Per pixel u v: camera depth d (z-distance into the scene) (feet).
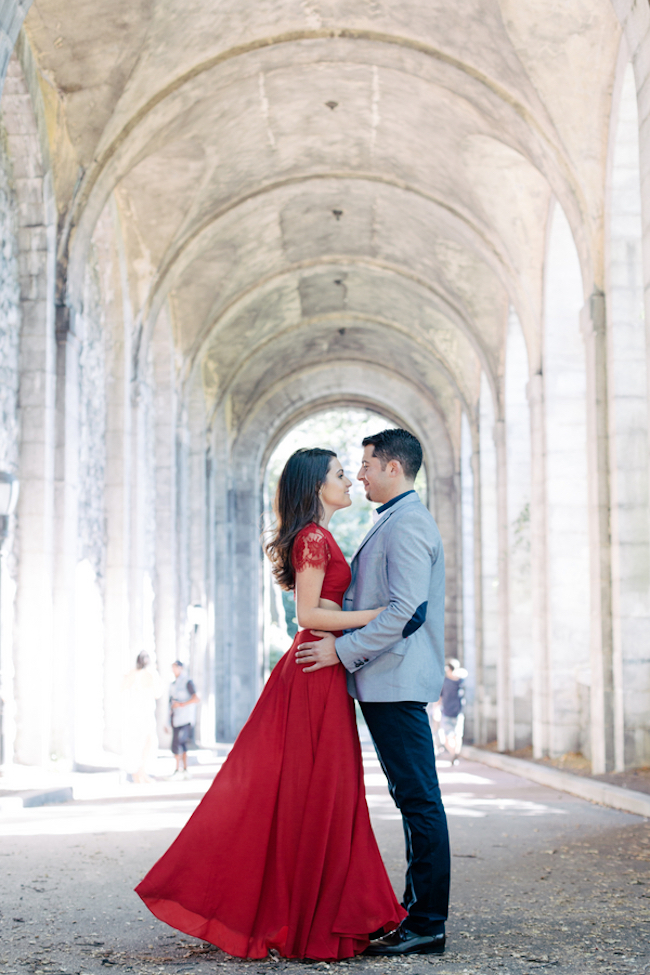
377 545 11.14
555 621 44.93
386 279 68.23
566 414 45.73
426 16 35.96
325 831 10.21
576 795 31.76
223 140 45.70
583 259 37.35
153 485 56.13
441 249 58.34
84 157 36.19
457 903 13.57
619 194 35.19
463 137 43.86
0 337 32.99
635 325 35.50
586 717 44.32
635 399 35.22
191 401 69.56
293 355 84.53
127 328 47.06
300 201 55.67
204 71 38.58
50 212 35.17
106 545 45.24
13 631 33.78
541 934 11.38
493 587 67.21
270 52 39.19
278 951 10.17
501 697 56.24
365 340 82.99
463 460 81.10
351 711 10.83
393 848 19.06
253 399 87.40
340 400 92.38
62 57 33.81
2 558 32.68
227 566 81.56
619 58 33.12
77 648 40.09
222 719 79.15
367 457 11.64
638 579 34.68
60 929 11.60
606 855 18.57
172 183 47.06
